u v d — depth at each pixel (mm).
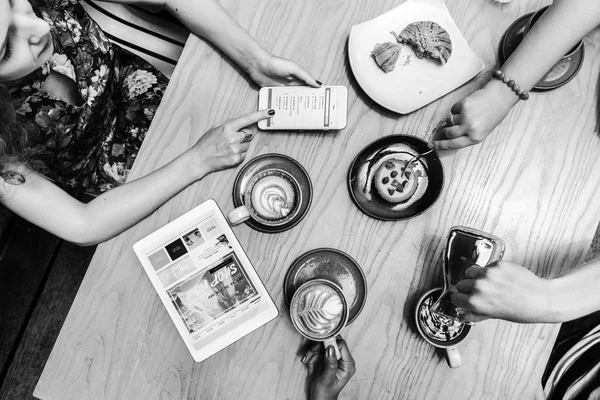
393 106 1012
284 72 1013
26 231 1617
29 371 1593
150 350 1018
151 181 1023
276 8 1062
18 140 882
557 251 983
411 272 1000
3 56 734
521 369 966
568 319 815
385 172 1000
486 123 965
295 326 937
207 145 1015
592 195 984
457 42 1015
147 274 1021
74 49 1021
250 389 1005
